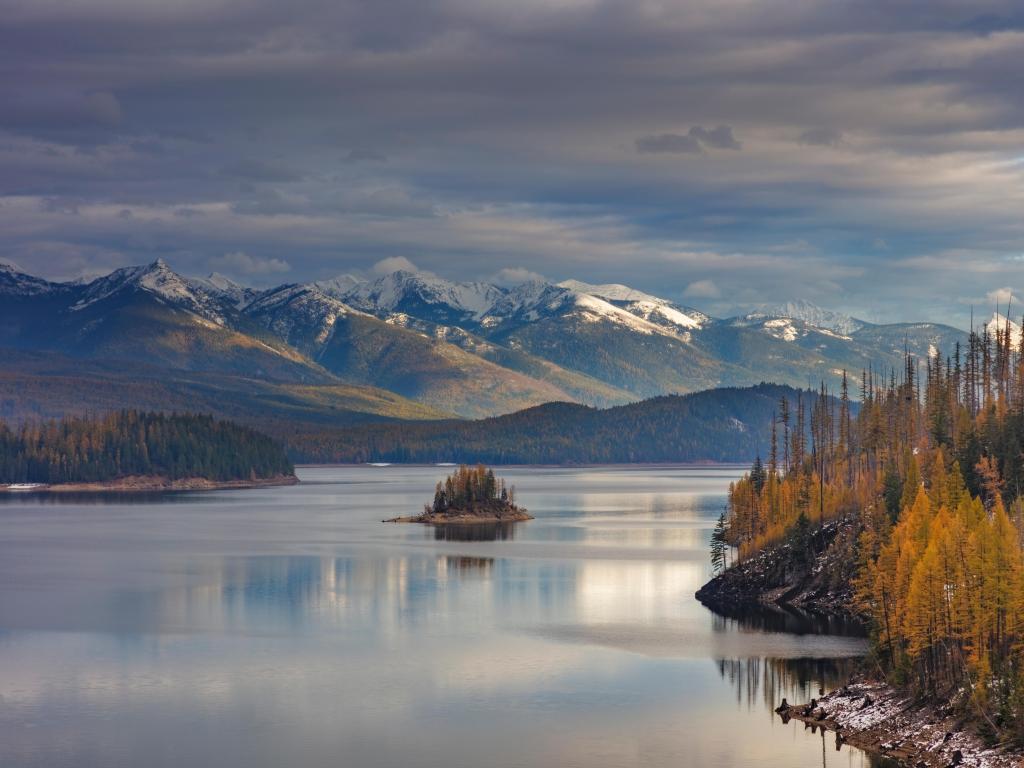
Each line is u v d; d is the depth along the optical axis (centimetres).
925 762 15112
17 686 19975
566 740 16738
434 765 15838
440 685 19788
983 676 15450
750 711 17988
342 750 16462
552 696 19012
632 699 18750
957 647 16450
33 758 16250
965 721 15538
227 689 19675
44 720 17962
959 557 16338
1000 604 15700
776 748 16200
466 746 16550
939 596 16312
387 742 16788
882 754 15775
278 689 19675
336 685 19875
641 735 16888
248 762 16025
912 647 16575
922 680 16825
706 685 19562
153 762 16075
